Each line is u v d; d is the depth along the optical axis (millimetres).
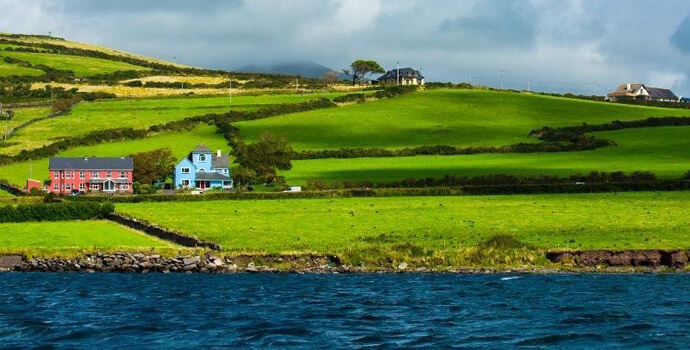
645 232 121250
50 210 133375
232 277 98875
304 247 111688
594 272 103500
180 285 90125
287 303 76000
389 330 62500
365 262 106812
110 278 97250
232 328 63125
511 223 129250
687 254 108000
